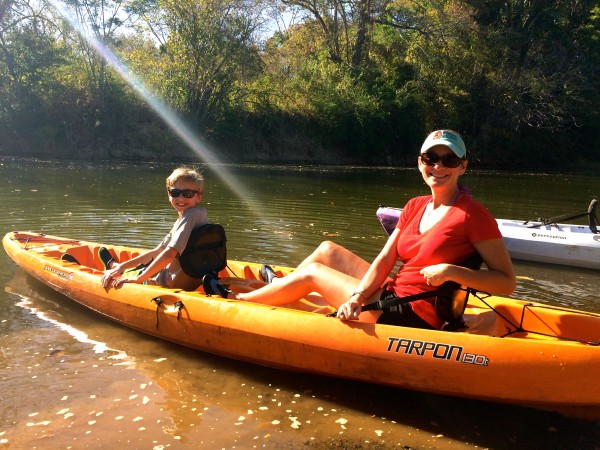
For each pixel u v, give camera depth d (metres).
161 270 4.37
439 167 2.99
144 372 3.52
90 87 22.31
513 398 2.92
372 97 26.45
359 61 28.14
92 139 22.03
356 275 3.64
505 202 12.89
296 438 2.86
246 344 3.54
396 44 28.62
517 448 2.87
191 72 23.39
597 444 2.91
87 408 3.07
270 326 3.44
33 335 4.02
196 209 4.18
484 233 2.92
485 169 25.67
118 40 23.33
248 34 23.56
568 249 6.90
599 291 5.74
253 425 2.97
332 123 25.88
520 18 28.55
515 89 27.42
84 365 3.58
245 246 6.72
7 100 21.22
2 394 3.18
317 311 3.94
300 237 7.37
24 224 7.59
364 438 2.89
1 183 12.28
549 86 27.03
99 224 7.73
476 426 3.05
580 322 3.41
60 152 21.53
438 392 3.07
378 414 3.14
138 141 22.45
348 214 9.66
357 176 19.23
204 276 4.00
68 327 4.19
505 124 28.41
